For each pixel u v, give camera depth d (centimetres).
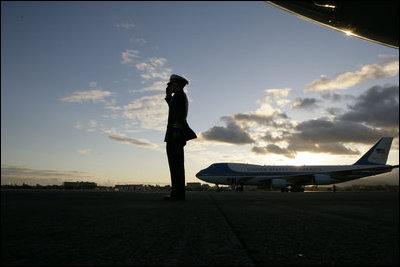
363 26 256
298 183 3494
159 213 249
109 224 177
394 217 255
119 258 97
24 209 257
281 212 286
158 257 99
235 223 195
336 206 391
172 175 555
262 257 103
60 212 238
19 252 103
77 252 104
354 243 134
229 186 3581
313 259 103
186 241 129
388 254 113
